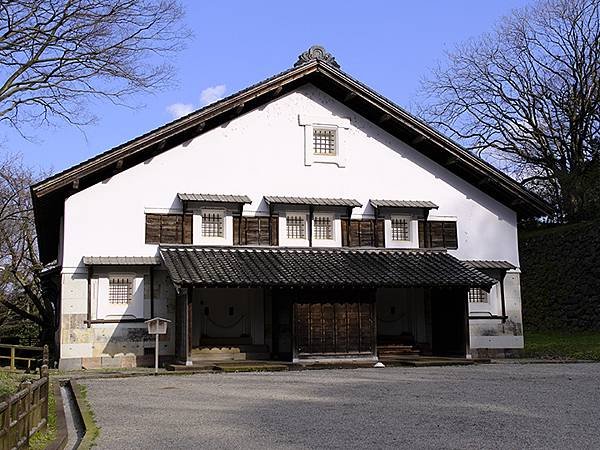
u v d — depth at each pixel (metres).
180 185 19.70
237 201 19.77
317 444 8.01
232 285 17.23
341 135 21.53
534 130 34.53
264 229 20.20
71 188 18.55
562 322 26.30
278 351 19.56
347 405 11.00
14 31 17.78
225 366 17.23
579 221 29.17
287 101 21.17
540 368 17.48
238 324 19.95
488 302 22.19
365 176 21.58
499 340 22.02
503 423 9.30
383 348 21.02
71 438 9.22
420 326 21.59
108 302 18.62
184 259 18.34
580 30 33.03
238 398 11.93
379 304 21.66
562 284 26.59
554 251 27.34
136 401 11.77
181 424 9.43
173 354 18.89
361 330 18.69
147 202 19.31
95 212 18.83
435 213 22.14
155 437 8.53
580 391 12.61
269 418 9.80
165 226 19.34
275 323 19.70
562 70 33.78
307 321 18.28
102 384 14.57
